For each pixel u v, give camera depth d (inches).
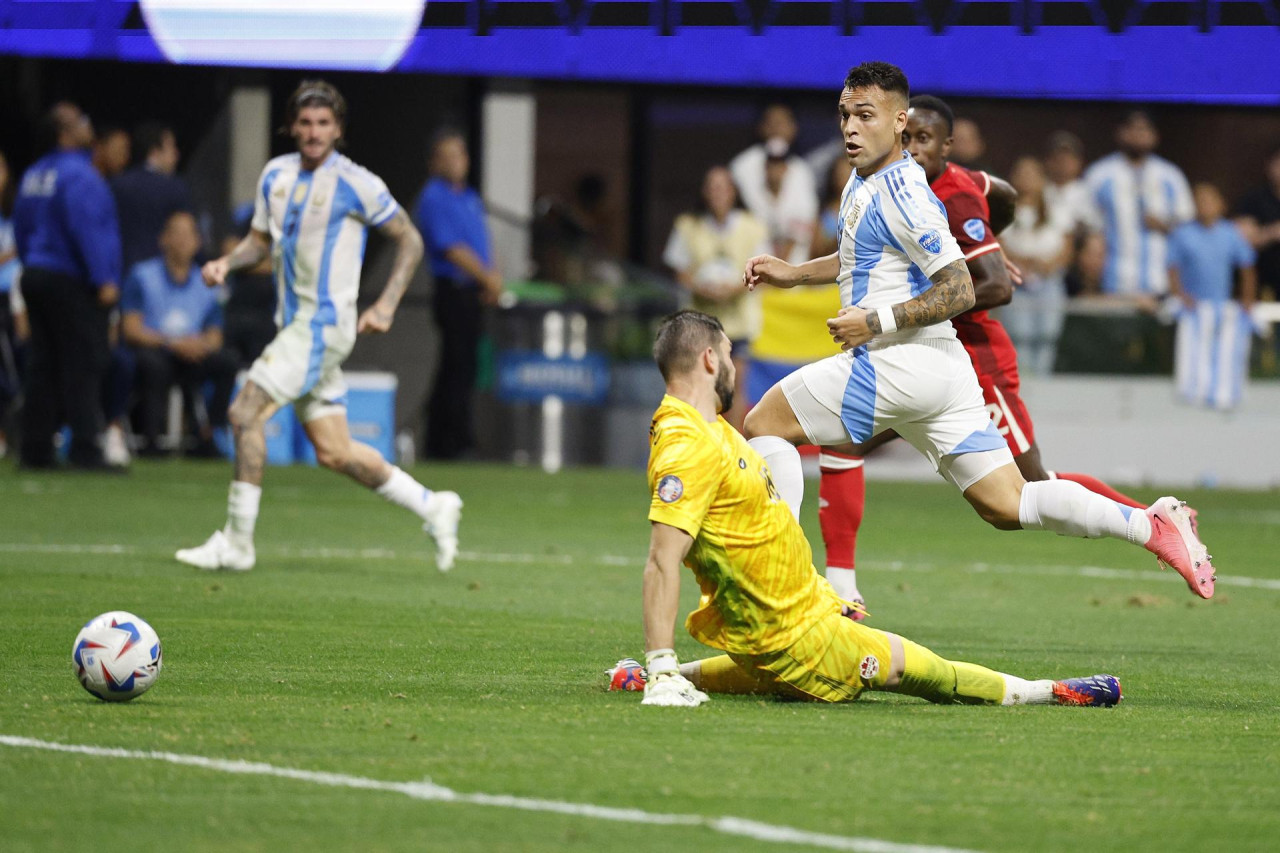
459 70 2682.1
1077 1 2615.7
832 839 471.5
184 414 2377.0
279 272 1149.1
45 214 1946.4
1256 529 1815.9
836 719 654.5
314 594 1058.1
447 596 1074.1
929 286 824.3
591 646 867.4
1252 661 885.2
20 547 1291.8
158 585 1076.5
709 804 508.4
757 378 2444.6
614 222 2920.8
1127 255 2623.0
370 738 597.9
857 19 2655.0
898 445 2568.9
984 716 673.6
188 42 2662.4
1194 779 561.9
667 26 2664.9
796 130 2854.3
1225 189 3137.3
